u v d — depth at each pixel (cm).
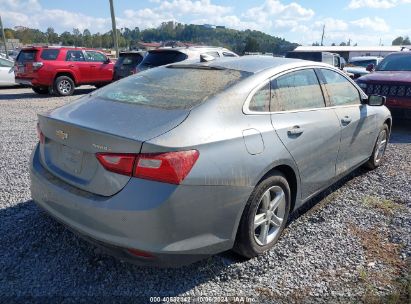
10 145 632
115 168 249
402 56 905
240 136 282
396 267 305
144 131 255
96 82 1513
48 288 277
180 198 246
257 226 309
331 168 401
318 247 334
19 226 356
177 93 306
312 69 391
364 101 474
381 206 414
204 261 310
